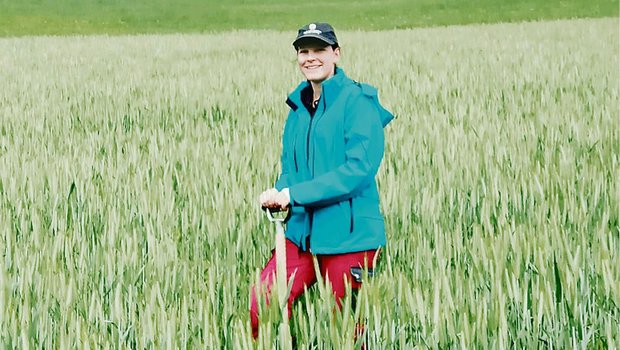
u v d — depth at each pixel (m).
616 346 2.89
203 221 4.52
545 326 2.98
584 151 6.69
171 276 3.65
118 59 20.50
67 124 9.45
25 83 14.29
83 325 2.98
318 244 3.40
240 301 3.54
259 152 6.71
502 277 3.34
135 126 9.28
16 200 5.20
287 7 48.19
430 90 11.75
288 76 14.67
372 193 3.46
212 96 11.70
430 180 5.45
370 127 3.34
